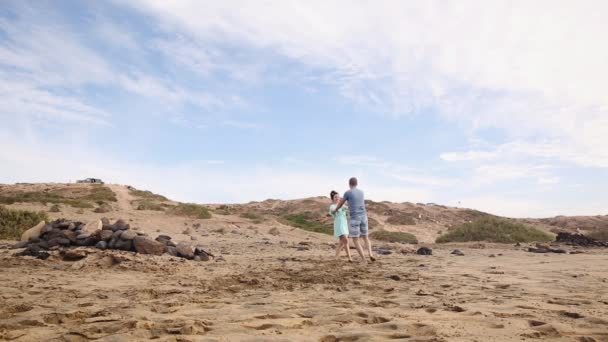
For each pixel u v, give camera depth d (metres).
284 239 20.17
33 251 8.95
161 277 6.92
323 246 15.96
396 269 8.23
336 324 3.60
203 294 5.32
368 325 3.54
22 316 3.83
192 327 3.30
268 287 5.95
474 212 43.16
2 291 5.19
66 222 10.16
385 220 34.91
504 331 3.29
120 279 6.58
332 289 5.75
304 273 7.36
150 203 35.78
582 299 4.77
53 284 5.89
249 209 45.47
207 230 22.41
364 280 6.63
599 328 3.43
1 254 8.95
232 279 6.66
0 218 15.54
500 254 12.62
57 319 3.77
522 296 5.00
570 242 18.73
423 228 33.31
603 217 42.09
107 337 3.09
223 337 3.11
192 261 9.26
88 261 8.02
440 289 5.71
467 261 9.92
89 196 38.94
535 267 8.38
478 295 5.12
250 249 14.07
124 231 9.69
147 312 4.08
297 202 46.41
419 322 3.58
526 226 21.62
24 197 31.22
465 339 3.06
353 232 9.86
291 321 3.66
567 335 3.21
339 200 10.44
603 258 10.36
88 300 4.79
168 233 19.78
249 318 3.79
